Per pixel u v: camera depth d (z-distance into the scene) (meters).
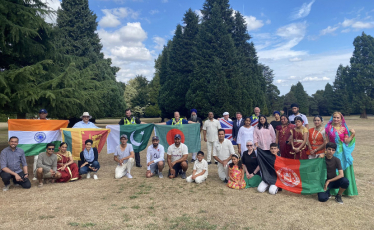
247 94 24.39
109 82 26.17
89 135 7.62
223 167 6.54
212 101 24.02
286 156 6.40
